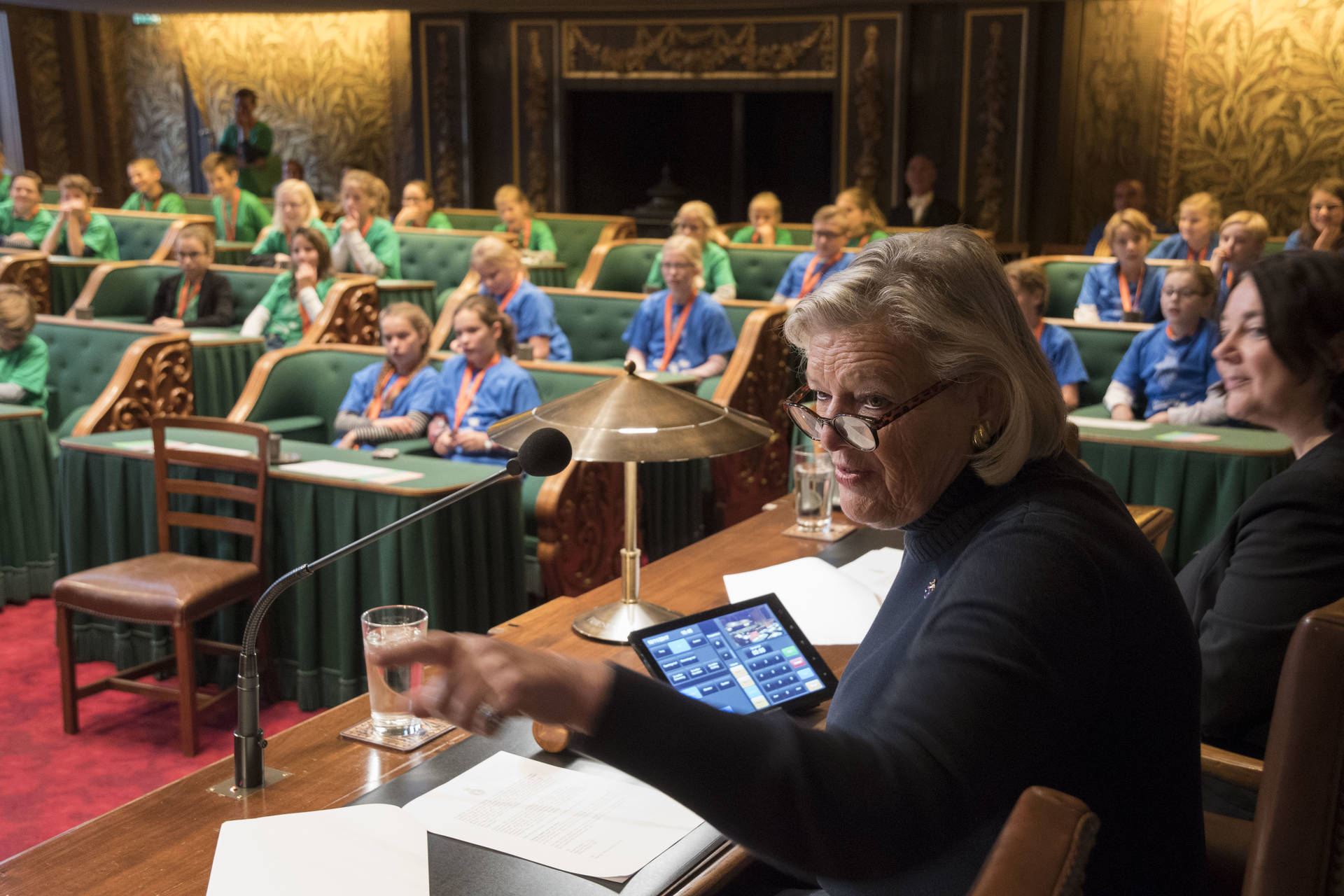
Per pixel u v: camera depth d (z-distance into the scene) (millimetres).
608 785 1725
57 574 5102
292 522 3906
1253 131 10672
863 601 2395
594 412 2234
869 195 8812
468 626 3877
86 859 1533
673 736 989
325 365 5477
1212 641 1904
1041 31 10828
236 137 13195
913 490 1233
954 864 1145
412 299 7801
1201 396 5031
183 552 4109
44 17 14266
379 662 1004
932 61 11156
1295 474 1860
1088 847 861
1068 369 5375
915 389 1196
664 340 6609
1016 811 887
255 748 1717
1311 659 1182
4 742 3697
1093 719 1107
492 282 6520
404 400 4969
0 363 5449
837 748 1004
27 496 4961
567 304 7277
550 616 2398
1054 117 10898
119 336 5863
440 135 13047
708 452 2188
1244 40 10578
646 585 2564
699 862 1542
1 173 11133
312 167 14617
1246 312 1871
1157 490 4227
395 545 3711
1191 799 1208
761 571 2555
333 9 12727
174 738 3746
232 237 11062
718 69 11914
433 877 1497
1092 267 7438
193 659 3596
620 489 4648
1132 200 9227
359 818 1613
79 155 14758
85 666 4344
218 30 14617
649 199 14156
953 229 1243
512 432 2266
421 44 12891
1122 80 10977
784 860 992
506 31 12641
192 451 3883
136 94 15070
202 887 1472
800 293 7586
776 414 6094
